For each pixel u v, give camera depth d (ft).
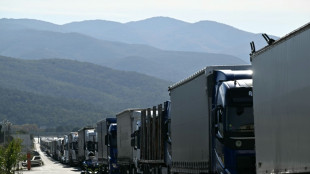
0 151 320.50
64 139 650.43
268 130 108.88
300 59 92.89
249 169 131.54
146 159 232.94
